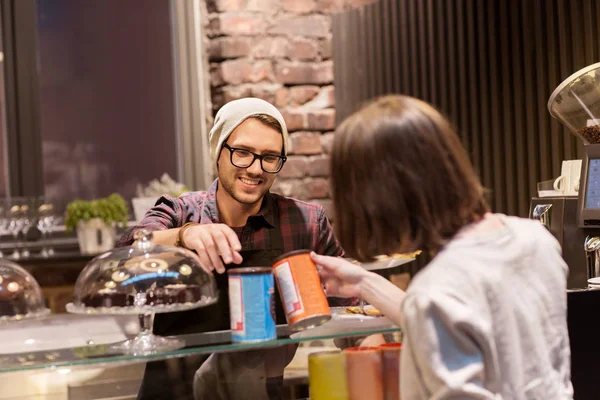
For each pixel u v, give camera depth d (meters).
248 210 2.02
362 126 1.07
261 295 1.25
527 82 2.72
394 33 3.33
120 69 3.79
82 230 3.29
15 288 1.33
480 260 1.03
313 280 1.25
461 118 3.03
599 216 1.76
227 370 1.22
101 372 1.17
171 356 1.20
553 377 1.06
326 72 3.58
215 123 1.94
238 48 3.44
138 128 3.82
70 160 3.73
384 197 1.04
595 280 1.82
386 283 1.29
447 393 0.94
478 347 0.98
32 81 3.61
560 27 2.56
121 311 1.21
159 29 3.83
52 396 1.15
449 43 3.07
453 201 1.05
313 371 1.25
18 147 3.59
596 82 1.92
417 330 0.97
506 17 2.80
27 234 3.53
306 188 3.52
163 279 1.23
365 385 1.26
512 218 1.16
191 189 3.72
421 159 1.04
